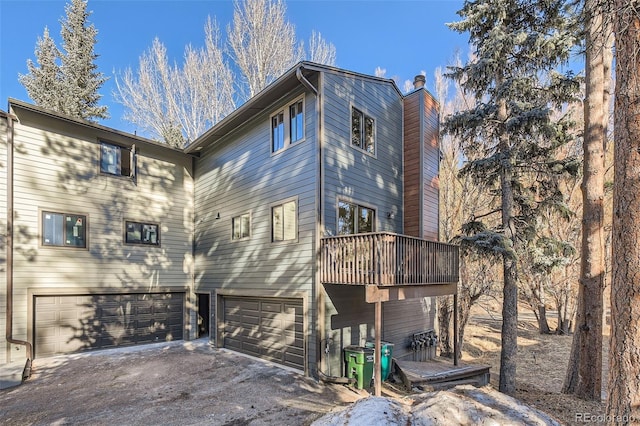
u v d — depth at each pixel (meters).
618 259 3.50
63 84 19.67
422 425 4.14
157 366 9.17
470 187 13.95
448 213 14.71
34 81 19.47
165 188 12.86
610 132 12.71
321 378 7.91
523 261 10.02
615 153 3.63
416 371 8.77
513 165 8.81
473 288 12.82
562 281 15.46
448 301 13.25
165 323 12.48
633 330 3.33
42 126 10.18
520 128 8.55
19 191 9.66
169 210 12.89
